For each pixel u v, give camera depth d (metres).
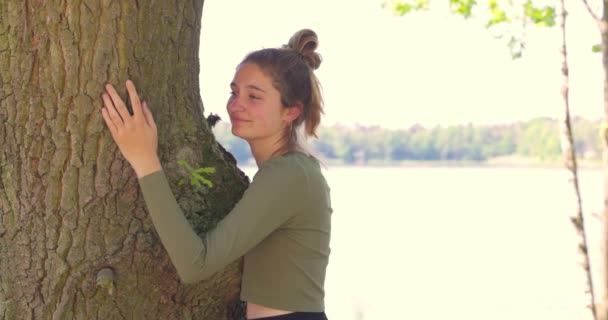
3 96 2.00
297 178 2.08
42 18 1.92
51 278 2.12
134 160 1.94
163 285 2.22
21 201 2.09
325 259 2.25
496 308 9.06
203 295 2.32
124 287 2.16
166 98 2.12
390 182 34.47
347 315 9.13
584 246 3.25
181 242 1.89
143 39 2.00
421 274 11.92
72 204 2.07
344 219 20.86
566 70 3.28
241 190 2.35
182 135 2.19
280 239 2.14
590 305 3.20
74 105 1.99
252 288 2.20
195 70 2.25
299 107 2.25
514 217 21.16
